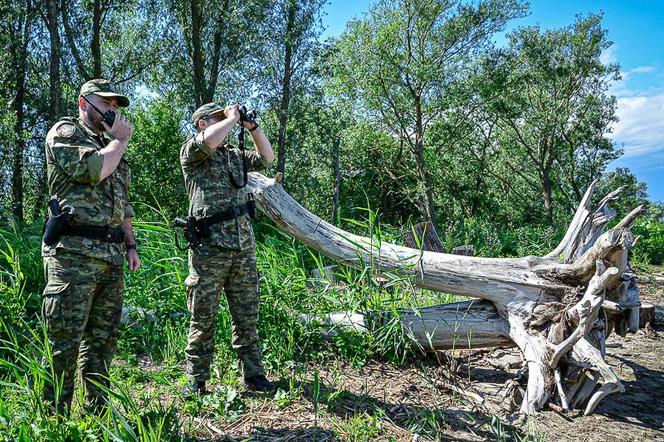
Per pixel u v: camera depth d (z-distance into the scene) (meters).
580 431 3.51
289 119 25.23
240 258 3.48
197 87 21.09
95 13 19.73
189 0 20.53
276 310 4.57
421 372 4.38
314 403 3.07
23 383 2.82
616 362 5.17
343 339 4.49
